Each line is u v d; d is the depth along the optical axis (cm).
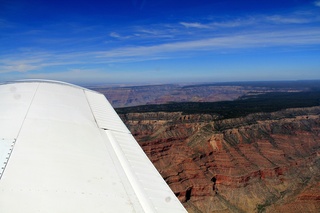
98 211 550
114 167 769
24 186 568
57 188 588
